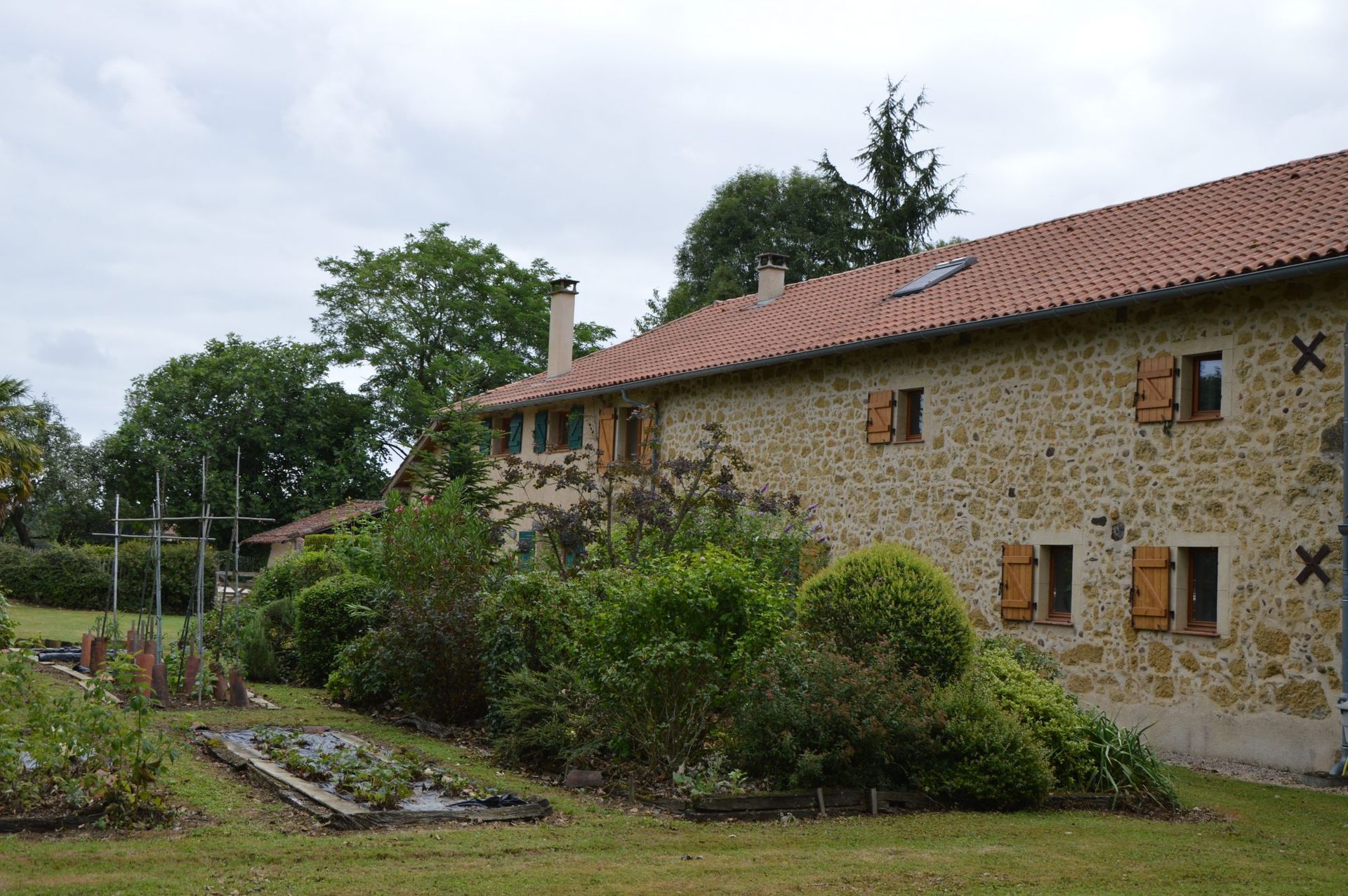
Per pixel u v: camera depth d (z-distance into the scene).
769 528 13.82
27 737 7.11
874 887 5.77
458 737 10.37
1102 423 12.26
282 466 39.09
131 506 39.03
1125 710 11.75
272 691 13.22
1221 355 11.35
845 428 15.30
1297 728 10.31
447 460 19.70
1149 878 6.19
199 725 10.28
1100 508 12.19
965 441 13.70
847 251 34.34
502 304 37.12
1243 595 10.84
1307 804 8.93
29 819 6.28
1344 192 11.73
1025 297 13.09
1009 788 8.09
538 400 21.05
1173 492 11.54
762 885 5.71
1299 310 10.61
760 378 16.73
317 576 17.45
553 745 8.91
